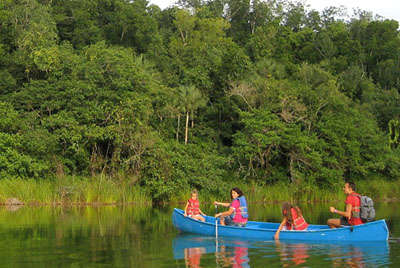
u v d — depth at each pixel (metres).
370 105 39.19
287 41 48.06
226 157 30.73
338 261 9.23
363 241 11.55
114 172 25.94
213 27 44.06
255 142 29.33
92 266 8.77
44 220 16.12
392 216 18.06
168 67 36.09
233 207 12.96
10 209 20.23
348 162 31.72
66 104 27.12
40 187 23.14
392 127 38.50
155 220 16.36
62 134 25.59
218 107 34.28
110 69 28.28
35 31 29.83
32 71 30.30
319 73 35.28
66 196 23.41
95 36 38.72
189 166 26.81
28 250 10.38
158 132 29.67
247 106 32.56
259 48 41.28
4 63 30.80
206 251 10.33
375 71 49.22
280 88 31.64
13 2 32.34
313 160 29.39
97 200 23.69
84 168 26.84
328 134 30.95
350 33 55.88
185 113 33.12
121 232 13.28
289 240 11.86
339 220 12.48
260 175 29.64
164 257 9.65
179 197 25.88
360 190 31.14
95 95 27.52
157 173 25.39
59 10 39.72
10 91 29.41
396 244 11.18
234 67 34.31
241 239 12.10
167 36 43.56
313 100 32.19
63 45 32.28
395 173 33.41
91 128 26.09
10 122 25.66
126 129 26.25
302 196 28.97
